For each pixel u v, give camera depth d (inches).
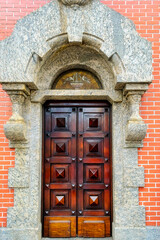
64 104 168.2
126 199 153.1
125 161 154.6
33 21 141.6
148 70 138.6
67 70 167.0
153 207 153.0
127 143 154.9
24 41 140.2
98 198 165.6
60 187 165.8
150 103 158.2
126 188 153.9
